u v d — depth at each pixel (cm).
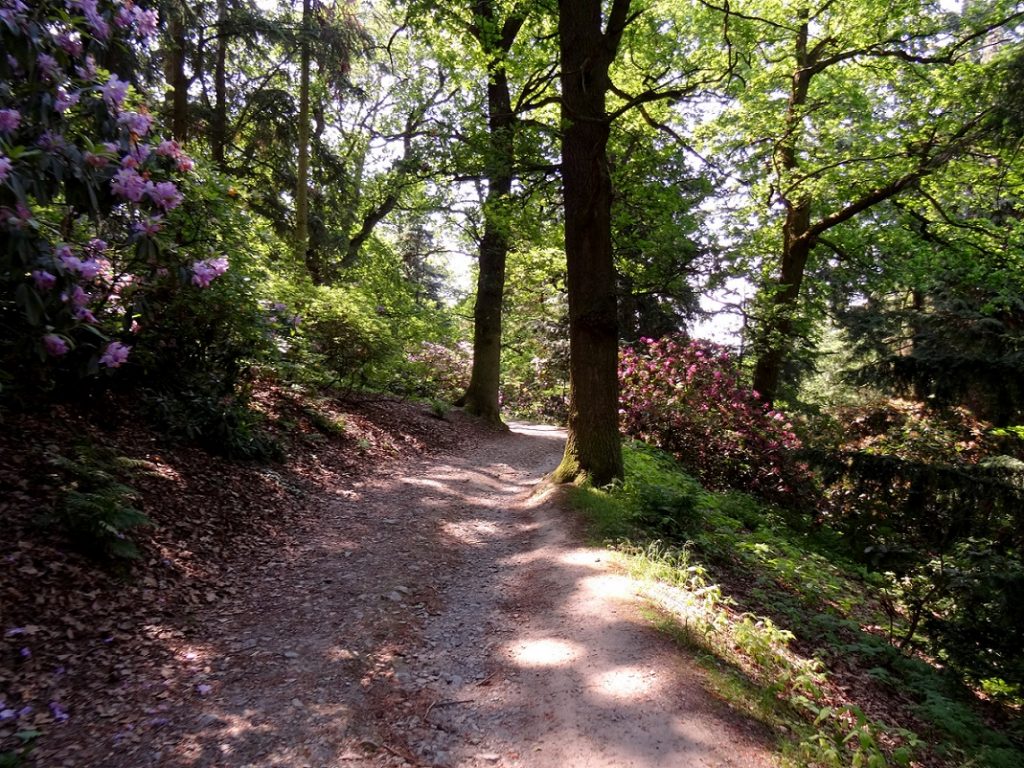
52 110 361
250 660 397
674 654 407
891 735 416
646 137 1187
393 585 547
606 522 691
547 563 608
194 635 416
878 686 498
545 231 1353
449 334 2562
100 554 444
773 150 1441
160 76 1289
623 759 307
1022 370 1012
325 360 1159
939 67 1252
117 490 480
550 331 2356
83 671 345
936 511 783
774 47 1532
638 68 1357
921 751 408
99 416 640
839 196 1380
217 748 306
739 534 829
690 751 310
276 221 1666
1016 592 523
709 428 1252
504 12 1160
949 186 1282
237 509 632
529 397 2688
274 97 1648
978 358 1073
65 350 397
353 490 834
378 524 715
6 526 421
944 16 1268
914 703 485
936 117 1224
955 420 1248
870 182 1323
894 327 1538
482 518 812
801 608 612
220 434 723
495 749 328
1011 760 411
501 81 1448
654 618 458
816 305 1636
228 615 455
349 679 388
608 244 834
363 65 1917
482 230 1648
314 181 1823
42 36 353
